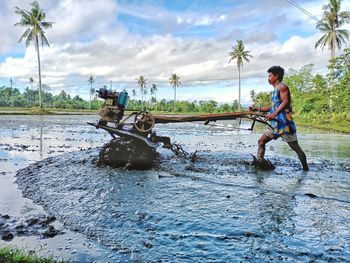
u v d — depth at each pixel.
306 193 5.50
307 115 49.62
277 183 6.26
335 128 30.06
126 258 3.41
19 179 6.86
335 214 4.49
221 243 3.64
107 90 8.48
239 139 16.45
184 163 8.23
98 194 5.52
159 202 5.04
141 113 8.14
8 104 125.38
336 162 8.89
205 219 4.31
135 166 7.51
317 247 3.51
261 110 8.16
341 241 3.65
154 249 3.55
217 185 6.04
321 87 57.50
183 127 30.66
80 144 13.35
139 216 4.46
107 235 3.97
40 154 10.39
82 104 116.31
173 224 4.17
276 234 3.84
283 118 7.46
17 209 5.05
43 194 5.68
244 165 8.07
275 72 7.57
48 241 3.87
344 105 40.28
